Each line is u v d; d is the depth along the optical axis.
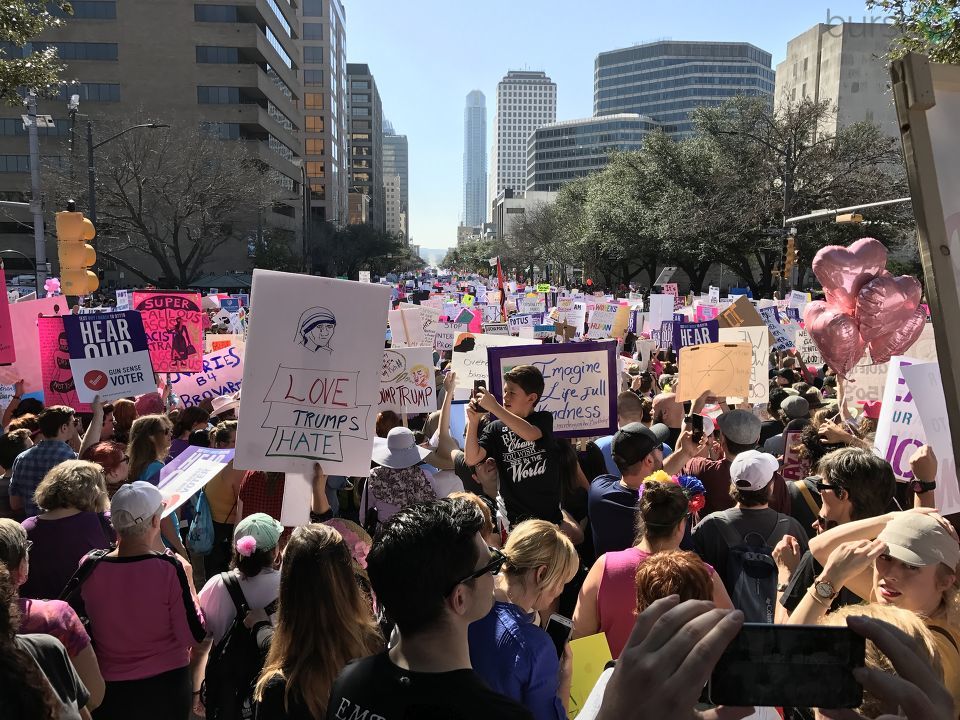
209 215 50.25
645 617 1.05
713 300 21.69
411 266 190.00
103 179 47.34
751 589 3.59
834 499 3.73
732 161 43.41
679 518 3.47
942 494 3.82
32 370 8.92
